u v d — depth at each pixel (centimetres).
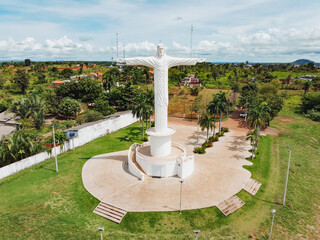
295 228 2922
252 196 3525
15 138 4516
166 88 3975
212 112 6022
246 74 18088
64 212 3092
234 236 2731
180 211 3089
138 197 3391
